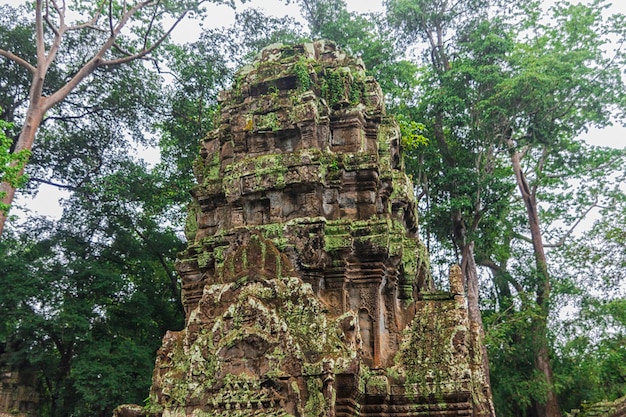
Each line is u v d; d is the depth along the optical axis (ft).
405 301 32.60
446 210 78.89
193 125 90.99
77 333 76.54
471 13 88.53
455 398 27.32
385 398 27.07
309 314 24.77
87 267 82.07
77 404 75.66
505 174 95.76
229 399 23.06
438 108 81.00
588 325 76.84
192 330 26.04
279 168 30.91
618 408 50.06
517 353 78.18
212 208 34.81
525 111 79.41
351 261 29.89
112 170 94.89
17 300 75.36
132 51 88.07
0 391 76.64
